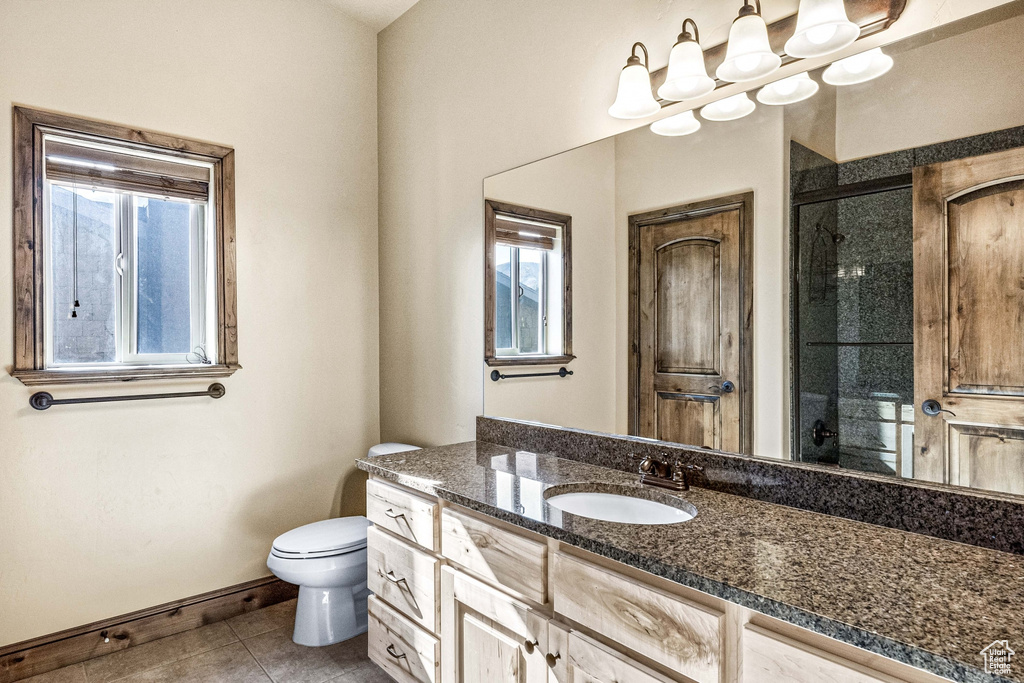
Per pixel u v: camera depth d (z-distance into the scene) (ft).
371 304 9.87
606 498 5.32
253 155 8.45
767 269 4.72
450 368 8.36
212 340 8.11
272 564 7.29
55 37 6.82
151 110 7.51
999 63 3.59
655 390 5.57
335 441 9.40
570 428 6.42
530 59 7.01
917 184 3.92
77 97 6.96
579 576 4.08
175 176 7.79
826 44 4.27
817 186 4.41
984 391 3.66
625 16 5.91
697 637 3.34
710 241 5.11
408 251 9.23
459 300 8.14
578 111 6.43
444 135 8.43
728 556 3.52
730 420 4.99
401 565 5.99
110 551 7.23
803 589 3.05
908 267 3.96
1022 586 3.08
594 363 6.13
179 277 8.01
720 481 5.03
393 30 9.55
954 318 3.77
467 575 5.18
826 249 4.37
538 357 6.82
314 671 6.84
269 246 8.62
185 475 7.84
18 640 6.60
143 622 7.46
